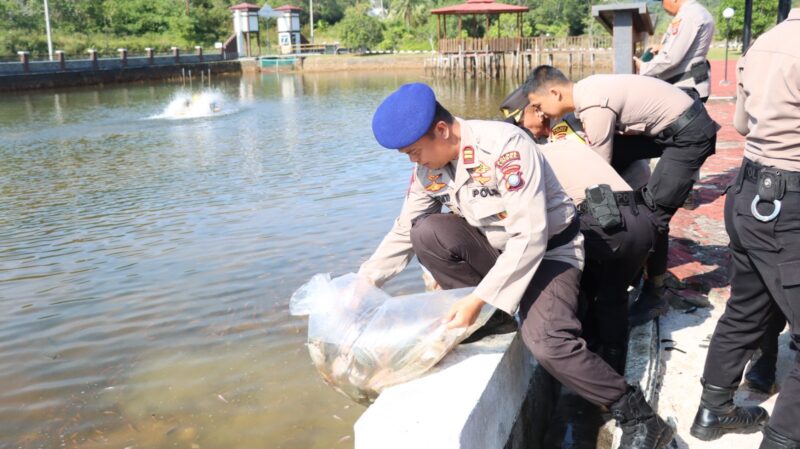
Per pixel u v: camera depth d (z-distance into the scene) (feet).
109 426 12.10
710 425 8.23
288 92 95.50
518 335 8.58
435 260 8.73
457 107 69.72
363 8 225.15
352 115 62.80
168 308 17.07
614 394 7.46
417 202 8.83
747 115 7.91
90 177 35.58
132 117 65.62
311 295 8.56
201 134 51.78
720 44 127.85
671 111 10.39
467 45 121.39
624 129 10.62
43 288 19.01
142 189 31.94
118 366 14.25
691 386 9.33
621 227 8.76
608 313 9.29
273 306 16.85
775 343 8.96
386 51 182.39
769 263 7.25
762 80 7.16
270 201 28.09
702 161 10.61
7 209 28.81
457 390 7.27
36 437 11.93
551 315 7.58
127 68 127.54
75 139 50.85
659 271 10.87
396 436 6.70
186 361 14.33
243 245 21.91
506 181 7.30
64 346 15.30
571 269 7.86
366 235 22.45
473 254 8.57
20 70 108.58
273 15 181.47
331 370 8.11
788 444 6.96
